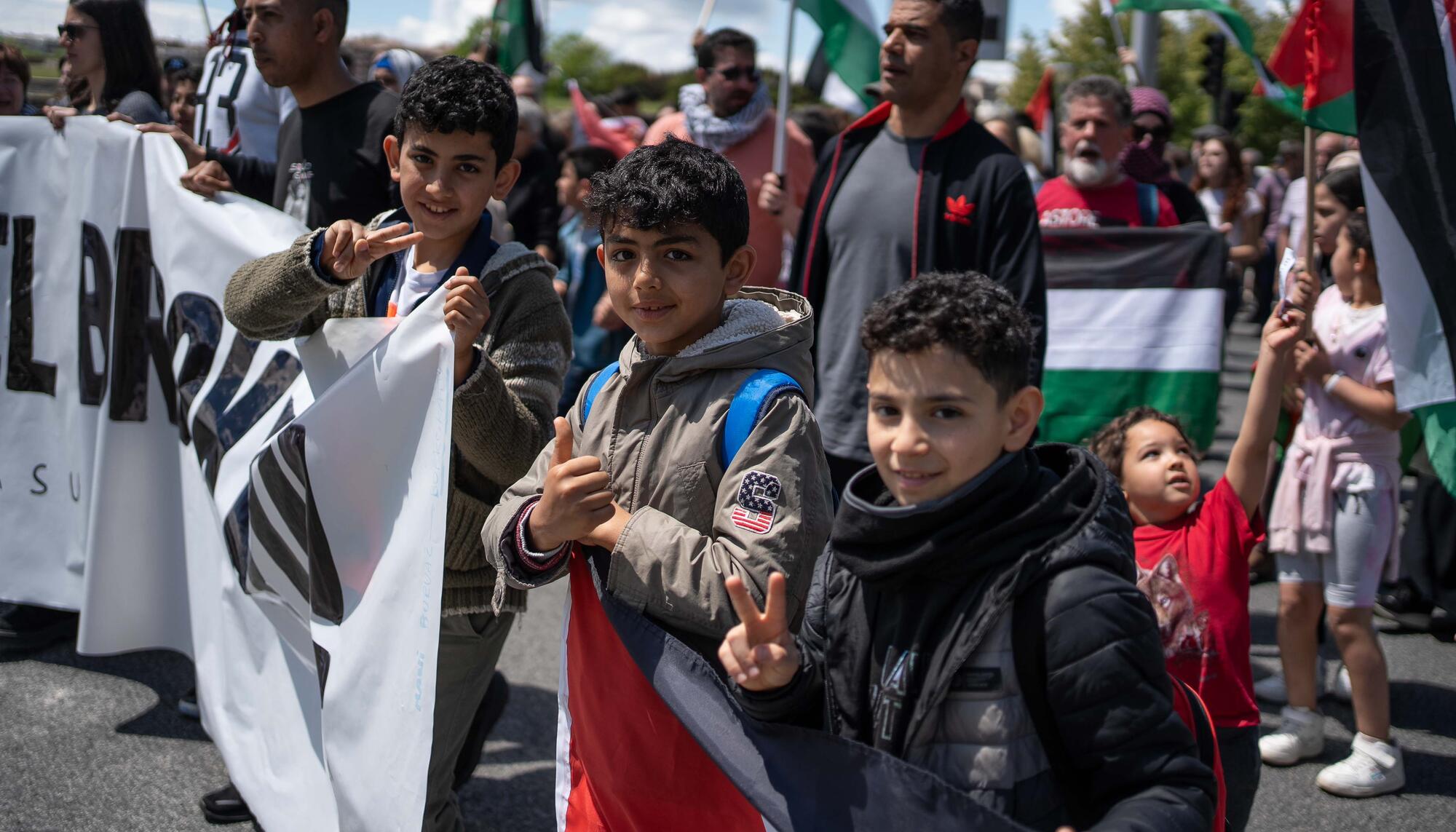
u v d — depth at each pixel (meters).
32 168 3.86
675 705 1.77
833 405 3.63
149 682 4.17
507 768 3.69
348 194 3.36
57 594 4.01
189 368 3.34
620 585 1.83
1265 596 5.36
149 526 3.67
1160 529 2.72
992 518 1.50
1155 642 1.47
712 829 1.83
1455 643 4.93
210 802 3.26
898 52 3.46
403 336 2.26
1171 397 4.91
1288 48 3.63
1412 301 3.13
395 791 2.21
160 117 4.28
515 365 2.43
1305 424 3.73
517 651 4.68
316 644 2.49
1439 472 3.13
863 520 1.53
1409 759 3.83
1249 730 2.60
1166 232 4.88
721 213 1.90
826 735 1.58
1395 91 3.16
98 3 4.32
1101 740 1.43
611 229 1.92
